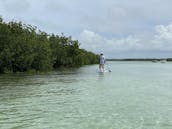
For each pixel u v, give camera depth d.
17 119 14.16
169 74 55.78
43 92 24.77
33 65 59.59
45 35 73.81
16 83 32.88
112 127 12.55
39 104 18.50
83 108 17.05
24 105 18.14
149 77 45.94
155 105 18.11
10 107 17.44
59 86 29.97
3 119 14.16
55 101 19.75
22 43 55.19
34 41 59.72
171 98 21.19
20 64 55.50
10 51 53.12
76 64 92.94
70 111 16.16
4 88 27.61
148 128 12.43
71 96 22.30
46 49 61.62
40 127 12.59
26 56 55.34
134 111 16.14
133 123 13.31
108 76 47.53
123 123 13.30
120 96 22.25
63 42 87.25
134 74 55.03
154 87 29.31
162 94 23.50
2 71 53.56
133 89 27.33
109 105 18.06
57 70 69.06
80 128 12.39
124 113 15.60
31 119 14.15
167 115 15.10
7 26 55.22
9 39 53.09
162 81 37.59
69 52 89.50
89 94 23.50
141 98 21.17
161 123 13.34
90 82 35.09
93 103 18.84
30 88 27.80
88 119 14.11
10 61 53.19
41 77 43.47
